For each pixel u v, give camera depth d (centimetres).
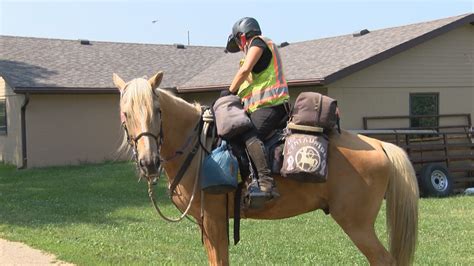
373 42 1662
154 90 427
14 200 1152
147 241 758
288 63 1756
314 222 903
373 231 469
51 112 1869
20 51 2086
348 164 462
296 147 448
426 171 1284
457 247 725
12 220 927
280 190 464
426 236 800
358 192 461
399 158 479
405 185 473
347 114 1508
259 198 441
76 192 1261
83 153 1933
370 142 484
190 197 464
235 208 460
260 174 444
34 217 955
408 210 472
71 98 1903
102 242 747
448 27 1588
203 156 462
